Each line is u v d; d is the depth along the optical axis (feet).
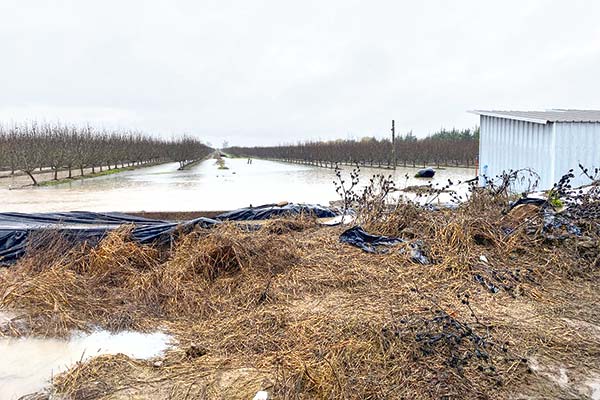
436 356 7.98
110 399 7.03
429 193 22.79
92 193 43.55
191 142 152.25
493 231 14.76
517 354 8.14
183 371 7.88
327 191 43.88
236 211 21.99
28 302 10.68
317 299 11.15
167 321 10.38
